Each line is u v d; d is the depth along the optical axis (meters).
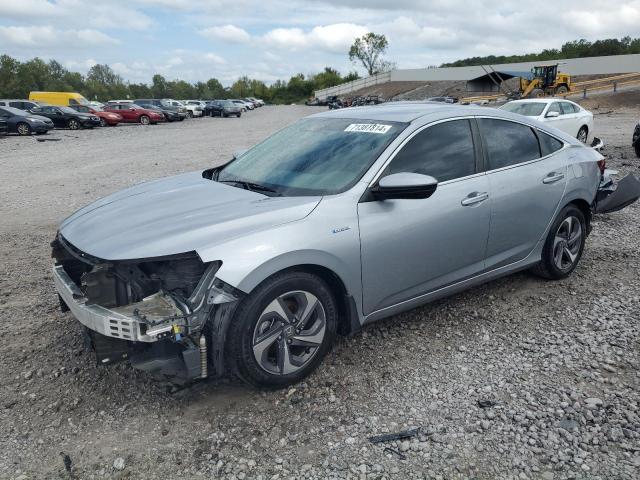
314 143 4.08
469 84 45.72
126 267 3.06
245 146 19.06
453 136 4.02
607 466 2.66
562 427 2.96
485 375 3.47
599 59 59.84
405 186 3.32
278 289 3.11
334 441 2.87
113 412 3.13
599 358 3.65
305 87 127.81
